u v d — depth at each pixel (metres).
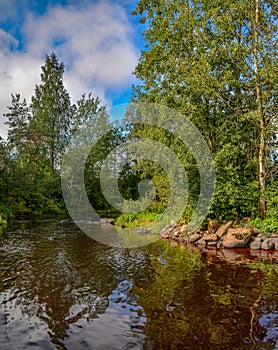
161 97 15.55
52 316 4.76
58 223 18.73
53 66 35.84
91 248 10.22
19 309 5.03
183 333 4.11
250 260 7.96
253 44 11.15
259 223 10.45
